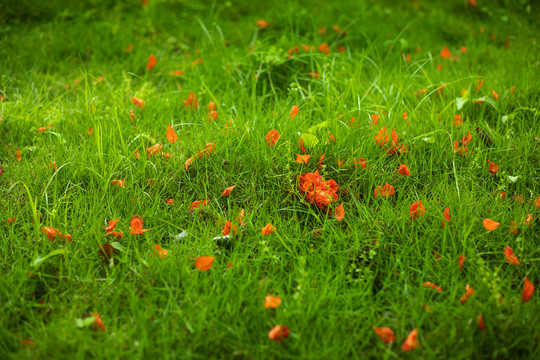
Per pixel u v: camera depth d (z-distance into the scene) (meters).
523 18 4.97
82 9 4.70
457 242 2.11
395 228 2.21
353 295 1.85
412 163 2.56
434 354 1.65
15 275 1.92
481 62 4.09
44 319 1.82
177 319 1.78
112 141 2.68
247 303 1.85
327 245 2.13
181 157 2.58
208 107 3.13
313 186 2.31
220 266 1.99
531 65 3.75
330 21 4.66
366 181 2.48
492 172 2.52
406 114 2.90
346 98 3.15
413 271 2.03
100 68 3.87
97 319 1.72
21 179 2.48
